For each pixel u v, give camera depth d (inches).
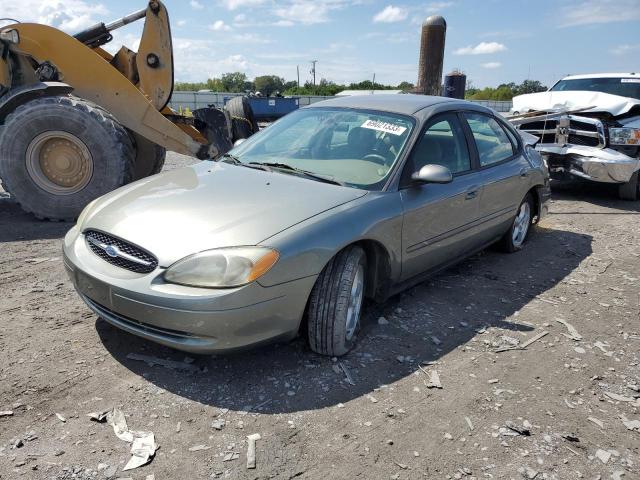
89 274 120.9
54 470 91.4
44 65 256.4
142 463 93.8
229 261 110.8
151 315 112.0
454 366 131.6
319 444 101.3
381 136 159.9
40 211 247.6
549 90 421.4
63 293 163.6
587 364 136.3
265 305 113.5
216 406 111.0
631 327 159.2
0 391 112.1
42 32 253.9
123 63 304.8
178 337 113.1
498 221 199.0
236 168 156.6
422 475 95.0
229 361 127.6
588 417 114.3
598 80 389.1
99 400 111.1
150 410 108.8
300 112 185.8
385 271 144.7
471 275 196.7
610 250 238.8
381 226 135.6
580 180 329.1
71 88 255.8
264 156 165.6
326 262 121.5
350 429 106.0
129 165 254.2
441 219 160.7
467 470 96.8
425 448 101.9
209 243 113.8
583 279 198.8
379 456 99.0
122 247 120.5
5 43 247.8
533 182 219.5
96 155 245.0
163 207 128.2
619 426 111.8
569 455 102.1
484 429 108.3
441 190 159.9
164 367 124.1
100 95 267.6
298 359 130.0
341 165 152.6
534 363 135.5
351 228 127.3
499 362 135.0
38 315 147.8
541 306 171.5
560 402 119.1
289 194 134.5
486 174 184.4
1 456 94.0
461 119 182.5
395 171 148.4
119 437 100.3
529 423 111.1
